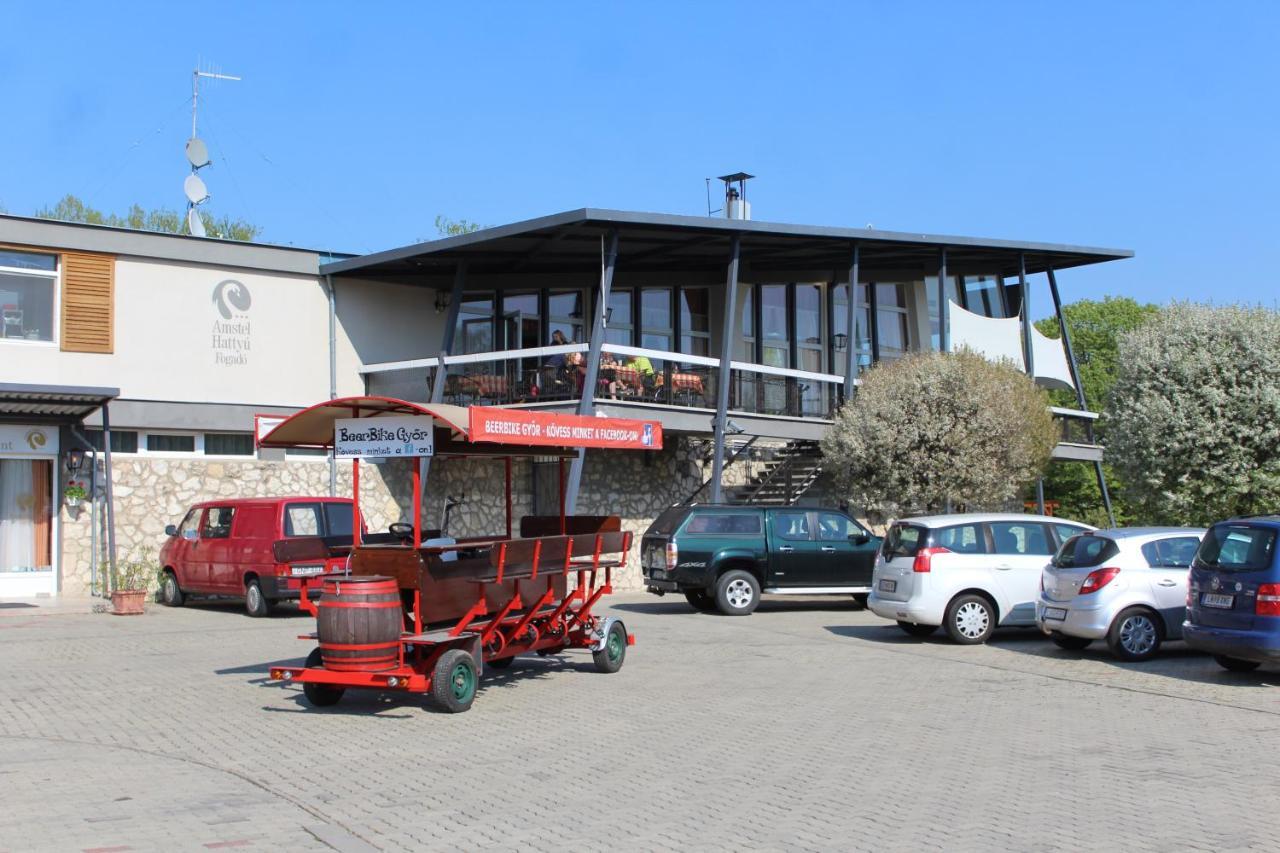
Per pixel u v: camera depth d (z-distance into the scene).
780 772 7.91
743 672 12.52
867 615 18.45
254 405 21.77
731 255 21.69
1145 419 20.47
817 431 24.30
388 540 11.77
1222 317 20.44
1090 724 9.67
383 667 9.91
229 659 13.07
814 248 23.88
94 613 17.75
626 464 23.64
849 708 10.40
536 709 10.32
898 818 6.72
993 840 6.27
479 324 25.34
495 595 11.00
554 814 6.79
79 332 20.03
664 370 23.05
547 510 23.45
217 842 6.13
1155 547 13.56
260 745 8.72
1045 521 15.45
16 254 19.55
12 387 16.83
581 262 24.22
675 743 8.88
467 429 10.21
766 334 27.72
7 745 8.62
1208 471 19.91
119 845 6.04
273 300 22.39
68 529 19.38
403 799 7.12
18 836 6.19
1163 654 14.05
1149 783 7.59
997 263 27.72
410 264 22.98
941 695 11.11
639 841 6.25
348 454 10.94
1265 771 7.95
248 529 17.62
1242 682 11.90
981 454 20.38
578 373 21.20
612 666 12.44
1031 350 25.73
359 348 23.55
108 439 18.58
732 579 18.28
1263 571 11.37
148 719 9.68
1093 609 13.36
